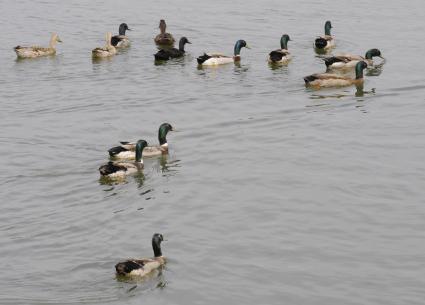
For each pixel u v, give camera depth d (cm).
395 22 6450
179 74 5175
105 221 3247
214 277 2850
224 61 5381
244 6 6944
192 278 2836
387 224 3244
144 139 4125
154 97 4738
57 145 4034
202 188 3559
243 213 3328
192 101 4669
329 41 5734
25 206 3378
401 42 5900
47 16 6638
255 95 4766
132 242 3072
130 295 2709
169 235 3136
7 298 2659
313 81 4878
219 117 4419
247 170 3744
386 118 4391
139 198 3459
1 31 6194
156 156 3925
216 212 3338
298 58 5534
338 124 4303
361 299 2742
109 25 6381
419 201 3428
